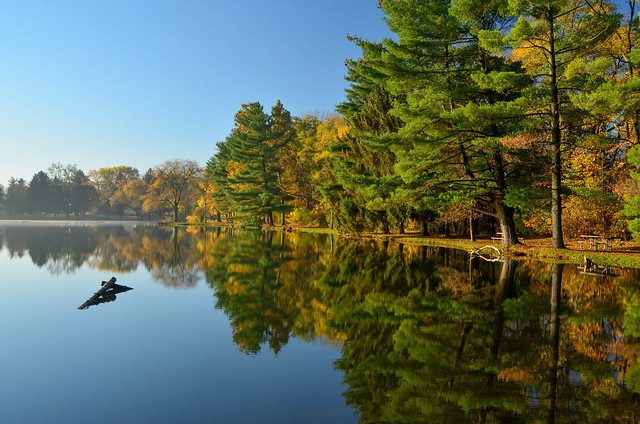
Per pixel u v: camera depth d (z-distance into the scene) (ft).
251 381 18.58
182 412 15.42
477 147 74.02
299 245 98.84
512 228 72.79
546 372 18.99
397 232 115.85
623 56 78.54
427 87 75.05
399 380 18.43
